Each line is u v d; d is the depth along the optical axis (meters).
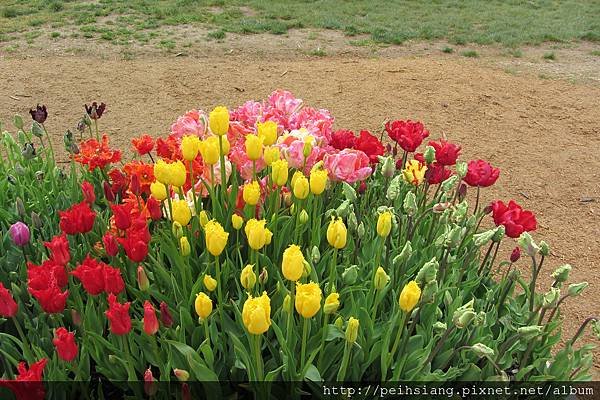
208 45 9.44
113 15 10.69
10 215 3.06
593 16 12.42
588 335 3.95
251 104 3.39
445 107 7.52
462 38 10.36
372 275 2.31
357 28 10.72
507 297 2.69
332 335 2.13
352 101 7.55
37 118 3.44
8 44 9.03
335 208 2.96
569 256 4.83
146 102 7.22
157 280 2.51
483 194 5.67
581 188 5.86
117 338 2.20
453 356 2.27
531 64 9.37
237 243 2.47
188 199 2.73
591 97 8.10
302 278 2.34
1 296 1.88
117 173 3.14
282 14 11.32
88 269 1.92
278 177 2.34
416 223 2.68
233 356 2.17
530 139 6.83
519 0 13.52
